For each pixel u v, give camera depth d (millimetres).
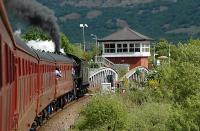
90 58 96500
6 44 11570
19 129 17141
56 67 38219
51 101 35875
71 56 54812
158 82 40000
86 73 60094
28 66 21016
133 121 27219
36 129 28891
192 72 37219
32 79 23422
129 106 32781
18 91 16438
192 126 24875
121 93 37781
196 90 36156
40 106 28703
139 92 36906
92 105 26828
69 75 47219
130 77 63094
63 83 42688
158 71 44000
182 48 43125
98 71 70438
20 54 17391
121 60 101500
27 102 20578
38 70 27156
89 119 26641
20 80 17328
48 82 33250
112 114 26453
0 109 10180
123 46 101312
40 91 28281
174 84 37594
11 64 13039
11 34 13133
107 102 26750
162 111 28484
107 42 101875
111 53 102000
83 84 56688
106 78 70375
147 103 33000
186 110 26359
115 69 78125
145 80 48062
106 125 26203
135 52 100625
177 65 39562
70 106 45812
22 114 18266
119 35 102000
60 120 34500
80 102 50031
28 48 22234
